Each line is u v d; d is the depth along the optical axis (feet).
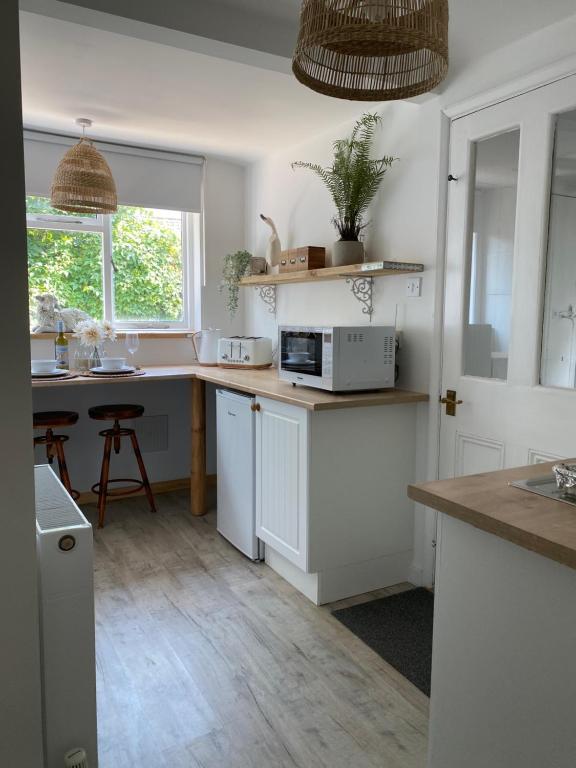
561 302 6.73
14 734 3.88
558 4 6.15
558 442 6.77
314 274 9.81
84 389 12.43
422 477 8.75
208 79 8.63
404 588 8.84
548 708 3.49
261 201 13.30
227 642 7.27
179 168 12.99
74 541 4.26
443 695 4.27
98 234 12.94
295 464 8.21
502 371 7.47
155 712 5.99
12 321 3.62
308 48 4.12
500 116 7.27
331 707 6.08
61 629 4.28
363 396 8.29
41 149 11.42
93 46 7.60
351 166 9.23
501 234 7.41
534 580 3.54
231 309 13.71
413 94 4.78
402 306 8.99
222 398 10.30
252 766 5.29
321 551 8.16
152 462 13.33
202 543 10.43
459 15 6.40
